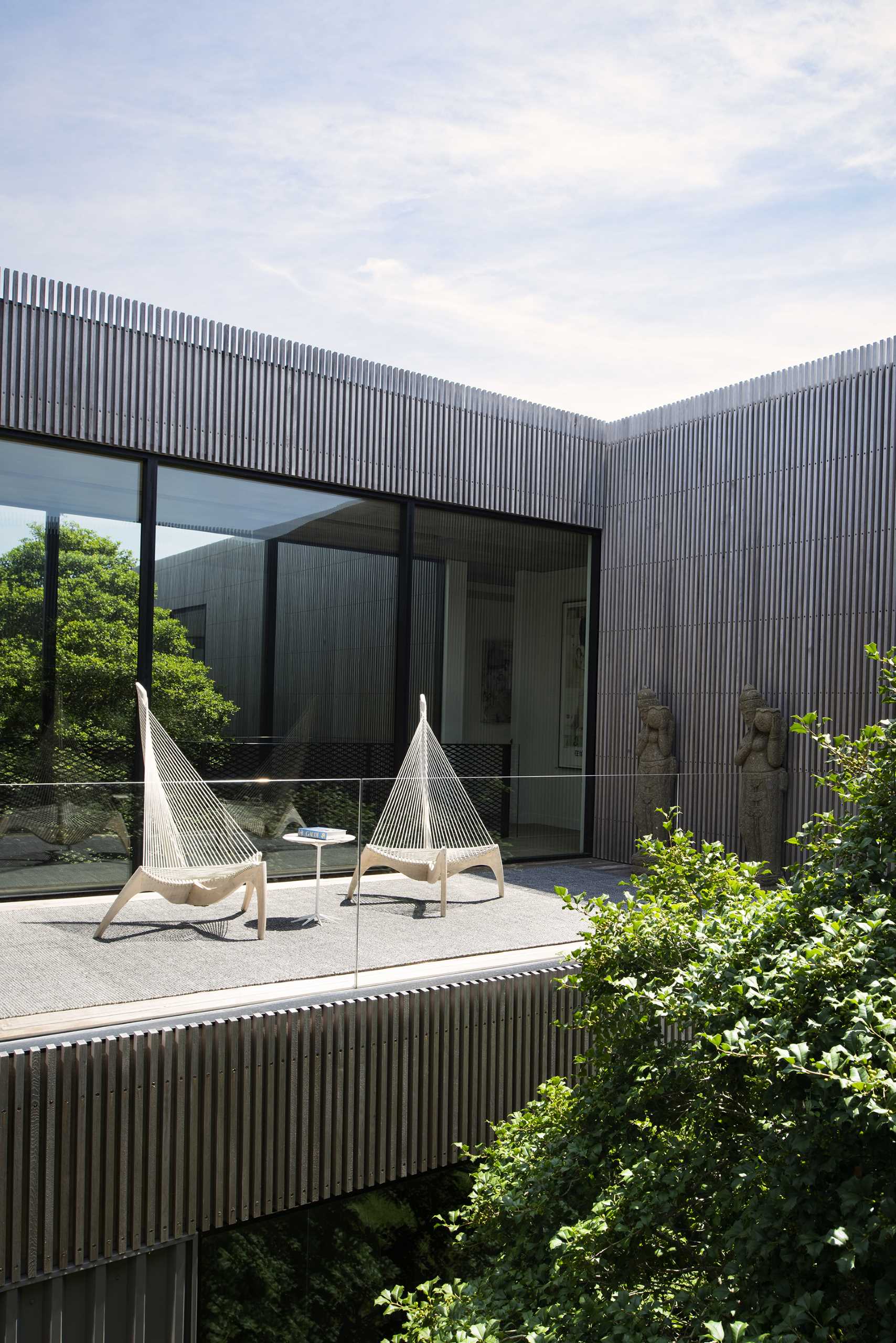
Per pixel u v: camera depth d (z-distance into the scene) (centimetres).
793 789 736
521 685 884
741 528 793
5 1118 394
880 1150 209
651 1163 302
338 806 535
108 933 473
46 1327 408
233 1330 463
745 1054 236
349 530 788
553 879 640
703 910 359
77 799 491
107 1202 418
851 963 245
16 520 646
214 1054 445
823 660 727
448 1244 530
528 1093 547
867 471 705
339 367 771
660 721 824
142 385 682
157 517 699
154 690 696
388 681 807
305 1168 471
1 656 641
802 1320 203
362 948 527
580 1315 267
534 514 880
